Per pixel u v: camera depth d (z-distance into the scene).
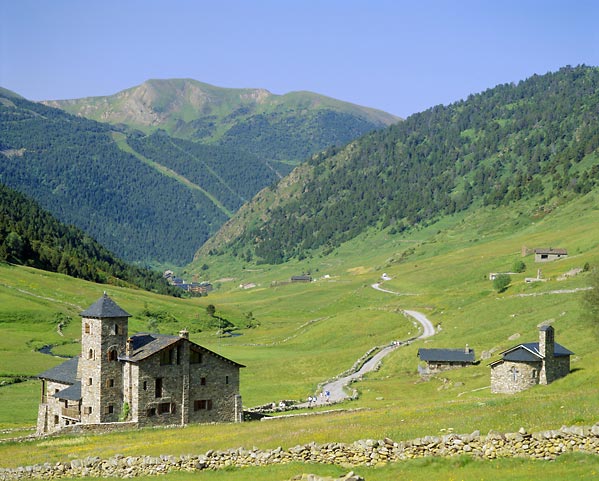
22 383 161.62
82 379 107.62
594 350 117.19
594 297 115.69
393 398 124.44
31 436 94.56
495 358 139.25
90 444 83.69
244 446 61.25
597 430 44.53
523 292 198.88
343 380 154.75
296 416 99.38
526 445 46.03
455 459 47.03
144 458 60.91
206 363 111.25
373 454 50.56
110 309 106.81
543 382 104.56
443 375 137.50
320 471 49.62
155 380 105.69
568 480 40.94
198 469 57.50
